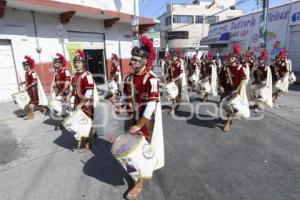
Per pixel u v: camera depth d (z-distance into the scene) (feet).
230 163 13.33
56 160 14.26
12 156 15.01
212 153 14.65
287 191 10.68
